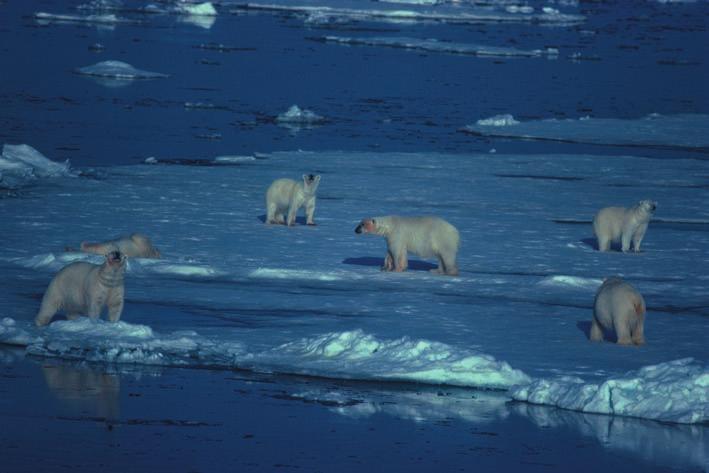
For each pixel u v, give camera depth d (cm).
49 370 3083
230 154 8769
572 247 5638
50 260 4588
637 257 5434
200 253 5069
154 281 4362
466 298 4256
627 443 2647
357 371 3111
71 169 7556
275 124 10600
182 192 6856
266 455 2475
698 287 4700
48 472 2308
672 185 8006
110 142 8994
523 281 4666
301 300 4084
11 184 6831
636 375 3014
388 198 6994
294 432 2647
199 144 9181
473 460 2498
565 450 2583
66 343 3262
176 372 3112
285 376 3117
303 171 7969
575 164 8856
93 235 5375
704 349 3481
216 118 10750
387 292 4316
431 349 3238
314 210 6266
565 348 3456
